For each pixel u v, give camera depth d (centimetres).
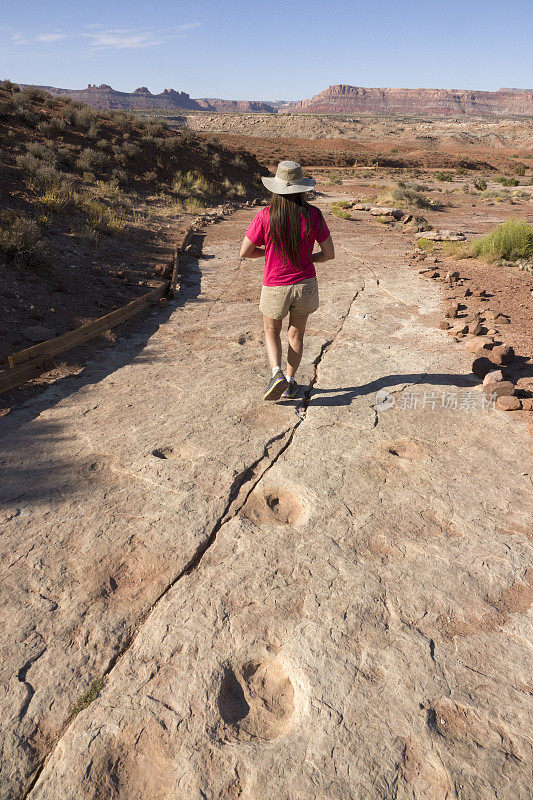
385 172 6438
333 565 256
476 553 265
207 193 2453
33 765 169
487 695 193
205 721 183
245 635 216
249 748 174
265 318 397
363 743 175
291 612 228
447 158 8812
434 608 232
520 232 1126
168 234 1389
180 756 171
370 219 2098
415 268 1022
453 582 246
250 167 3369
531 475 333
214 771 167
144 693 192
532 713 187
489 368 483
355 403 432
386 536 277
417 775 166
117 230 1205
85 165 1841
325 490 315
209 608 229
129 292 798
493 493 314
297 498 312
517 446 368
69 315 655
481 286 860
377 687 195
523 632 221
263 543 271
